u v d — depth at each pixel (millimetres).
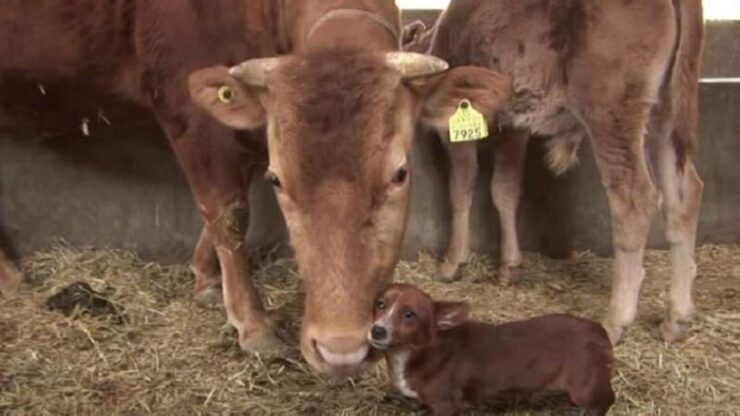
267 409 1751
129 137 2457
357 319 1373
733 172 2633
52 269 2408
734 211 2652
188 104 1941
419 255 2576
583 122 2057
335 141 1348
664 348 1993
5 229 2480
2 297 2260
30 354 1948
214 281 2256
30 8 2018
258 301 2004
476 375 1594
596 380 1593
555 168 2256
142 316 2158
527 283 2430
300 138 1354
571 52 2029
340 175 1350
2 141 2436
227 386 1836
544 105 2131
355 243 1361
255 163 2029
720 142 2615
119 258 2480
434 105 1554
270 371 1887
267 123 1474
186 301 2258
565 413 1716
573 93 2047
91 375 1872
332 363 1363
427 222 2576
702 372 1891
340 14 1589
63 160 2463
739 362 1937
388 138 1382
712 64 3467
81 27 2004
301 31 1674
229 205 1976
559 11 2035
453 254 2418
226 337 2031
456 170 2367
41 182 2469
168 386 1836
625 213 2002
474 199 2572
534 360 1595
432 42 2348
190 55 1920
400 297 1462
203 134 1941
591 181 2590
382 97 1379
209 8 1891
